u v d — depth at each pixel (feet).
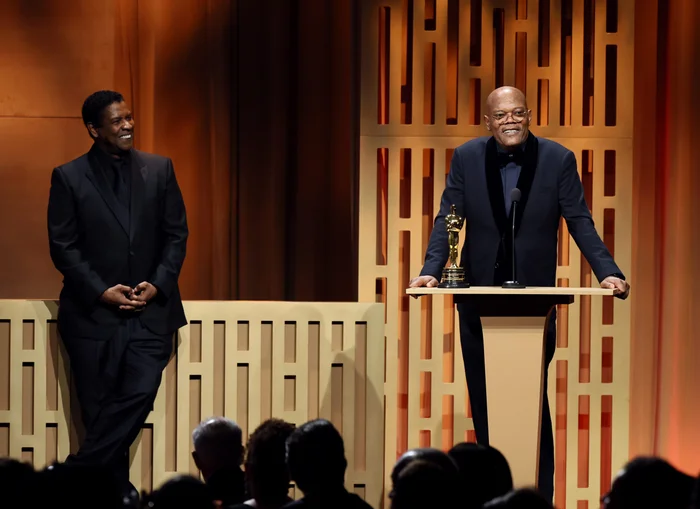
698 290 63.98
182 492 26.84
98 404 47.80
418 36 60.13
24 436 50.14
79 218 47.98
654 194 65.57
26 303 50.11
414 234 59.98
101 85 66.90
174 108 66.64
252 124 66.80
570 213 47.32
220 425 40.14
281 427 35.42
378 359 51.11
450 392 59.36
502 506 26.32
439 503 27.27
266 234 66.74
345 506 31.71
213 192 66.59
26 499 26.30
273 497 35.17
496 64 61.93
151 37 66.49
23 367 50.37
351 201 66.18
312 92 66.49
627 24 60.75
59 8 66.85
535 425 42.75
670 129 64.80
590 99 62.54
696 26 64.08
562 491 61.82
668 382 64.64
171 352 50.42
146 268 48.44
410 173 62.64
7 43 66.85
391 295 59.88
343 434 51.06
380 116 62.18
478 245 47.75
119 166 48.55
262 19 66.54
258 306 50.96
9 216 67.05
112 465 46.60
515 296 42.91
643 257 65.51
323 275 66.80
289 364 50.98
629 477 26.73
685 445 64.18
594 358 60.18
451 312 61.82
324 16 66.39
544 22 61.93
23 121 66.90
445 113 60.18
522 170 47.32
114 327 47.52
